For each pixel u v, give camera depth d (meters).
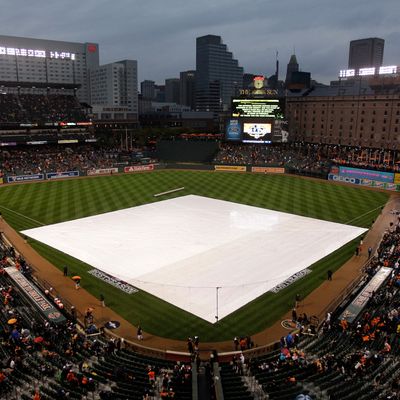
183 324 33.41
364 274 40.91
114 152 119.50
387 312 31.14
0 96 116.38
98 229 56.69
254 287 39.78
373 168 87.94
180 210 67.06
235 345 29.78
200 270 43.47
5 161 99.88
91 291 38.75
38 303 33.59
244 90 110.62
